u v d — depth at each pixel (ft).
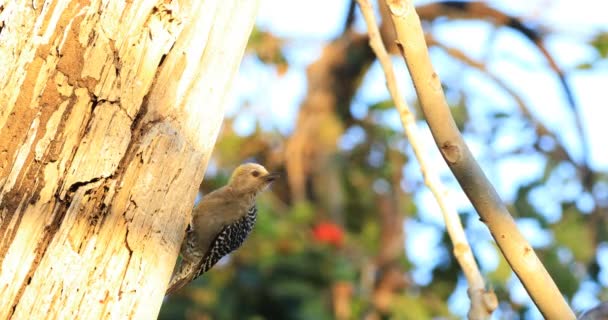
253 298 56.44
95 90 24.29
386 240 67.00
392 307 61.31
